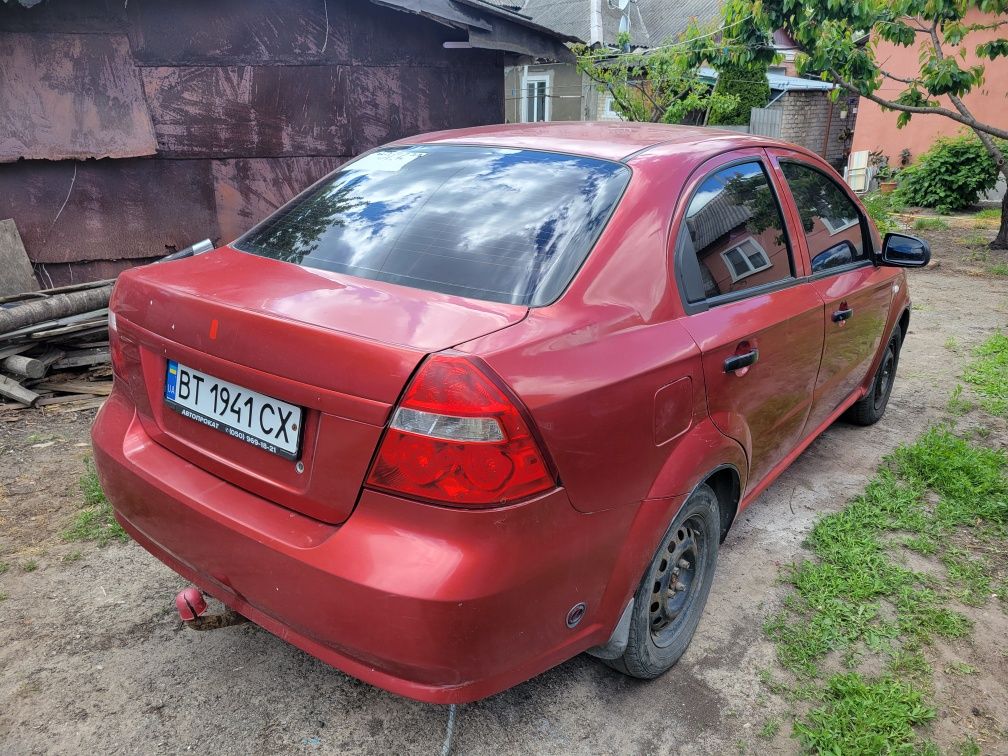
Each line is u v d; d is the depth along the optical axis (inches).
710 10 994.7
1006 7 320.8
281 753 83.4
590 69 479.5
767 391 105.7
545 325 72.5
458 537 64.5
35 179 226.4
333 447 67.8
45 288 234.7
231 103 246.4
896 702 91.4
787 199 120.4
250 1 240.8
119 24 224.7
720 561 122.3
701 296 93.1
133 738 84.4
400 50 268.4
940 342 249.0
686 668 98.4
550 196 89.6
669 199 91.7
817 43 321.4
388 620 64.4
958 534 130.9
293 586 69.5
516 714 89.8
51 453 151.2
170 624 103.3
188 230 250.5
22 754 81.5
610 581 78.4
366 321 69.9
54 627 101.6
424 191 95.7
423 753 84.3
